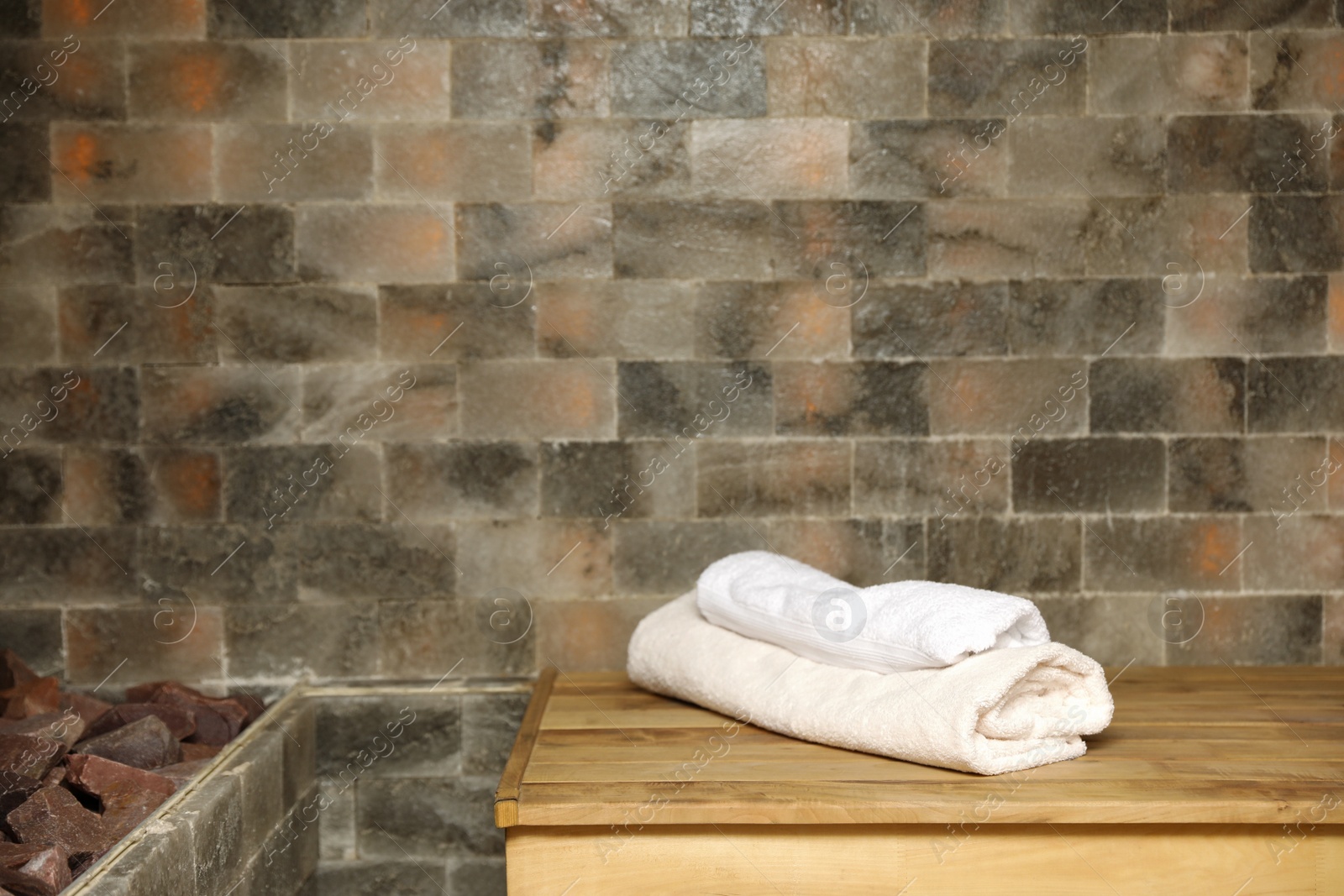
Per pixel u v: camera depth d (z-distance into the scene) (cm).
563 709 177
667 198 198
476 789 202
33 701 183
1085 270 199
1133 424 200
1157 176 198
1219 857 134
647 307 199
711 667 170
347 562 201
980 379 200
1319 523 201
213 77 195
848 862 135
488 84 197
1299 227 198
